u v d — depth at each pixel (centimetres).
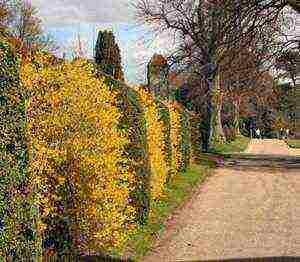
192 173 2388
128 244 1074
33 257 609
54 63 930
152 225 1279
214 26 2519
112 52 2939
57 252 870
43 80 838
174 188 1870
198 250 1077
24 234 598
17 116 595
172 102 2305
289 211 1521
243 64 2780
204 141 3766
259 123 8694
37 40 2464
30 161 620
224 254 1045
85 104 877
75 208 880
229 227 1301
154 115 1501
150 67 3378
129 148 1179
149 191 1285
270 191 1930
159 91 3353
